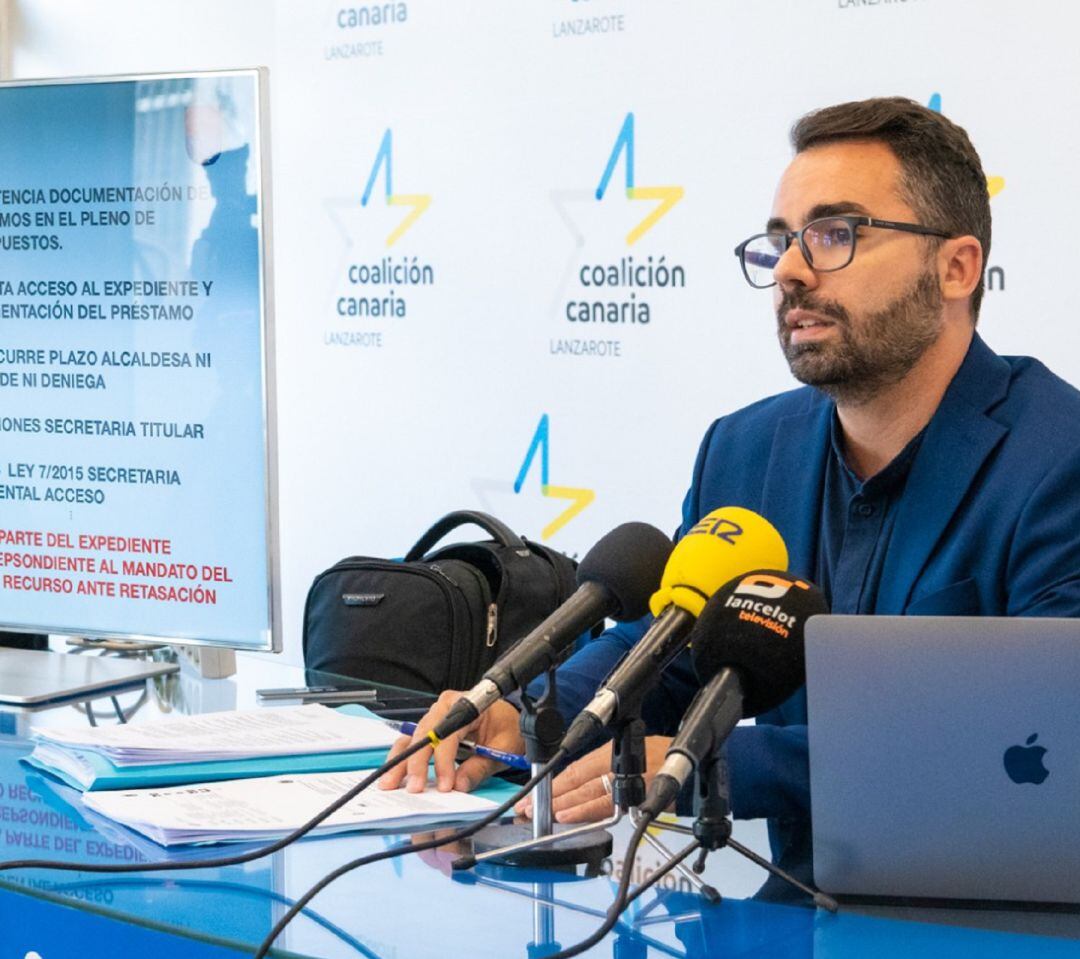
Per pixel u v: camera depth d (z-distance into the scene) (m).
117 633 1.98
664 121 3.12
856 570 1.83
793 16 2.93
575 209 3.26
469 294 3.44
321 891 1.17
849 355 1.75
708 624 1.15
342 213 3.62
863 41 2.85
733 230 3.05
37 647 2.24
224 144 1.87
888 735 1.14
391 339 3.57
